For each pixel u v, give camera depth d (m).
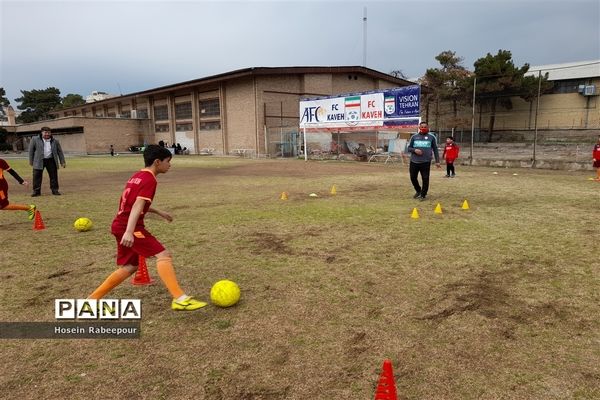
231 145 39.78
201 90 42.78
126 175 19.30
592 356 3.17
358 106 26.42
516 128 39.16
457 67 47.66
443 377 2.90
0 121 88.06
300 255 5.80
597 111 39.19
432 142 10.55
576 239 6.57
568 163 20.19
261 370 3.00
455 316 3.86
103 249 6.21
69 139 53.00
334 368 3.02
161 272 3.96
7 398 2.71
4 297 4.39
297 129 35.56
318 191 12.74
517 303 4.14
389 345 3.35
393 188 13.33
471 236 6.82
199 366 3.07
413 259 5.57
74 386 2.84
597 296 4.30
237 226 7.68
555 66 41.12
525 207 9.52
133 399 2.69
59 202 10.85
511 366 3.04
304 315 3.91
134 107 55.34
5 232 7.36
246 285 4.68
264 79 36.12
